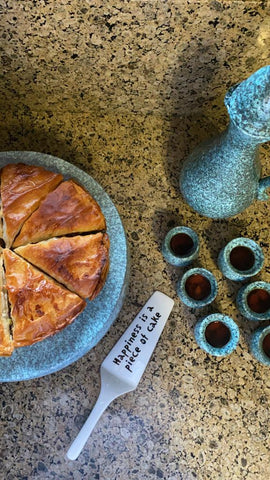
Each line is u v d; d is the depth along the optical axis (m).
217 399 0.69
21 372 0.62
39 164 0.67
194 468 0.67
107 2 0.53
